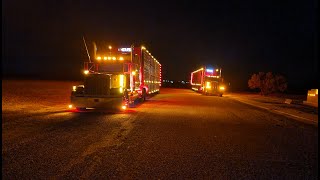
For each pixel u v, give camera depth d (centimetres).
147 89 2603
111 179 570
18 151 751
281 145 949
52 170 612
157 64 3566
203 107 2227
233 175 624
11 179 555
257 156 795
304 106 2605
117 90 1705
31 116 1390
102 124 1229
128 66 1941
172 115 1628
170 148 842
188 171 637
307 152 863
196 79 5209
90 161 686
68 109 1764
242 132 1167
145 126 1214
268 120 1599
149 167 655
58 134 985
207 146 887
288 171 668
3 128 1051
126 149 812
